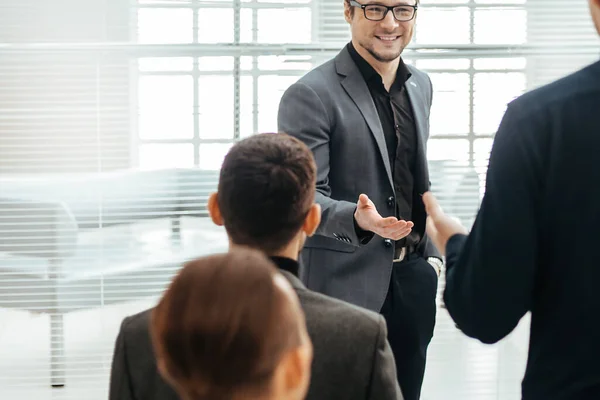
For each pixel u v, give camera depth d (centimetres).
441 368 430
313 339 182
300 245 206
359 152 344
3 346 418
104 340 418
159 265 417
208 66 410
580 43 420
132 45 406
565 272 198
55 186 410
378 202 346
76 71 405
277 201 196
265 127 415
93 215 413
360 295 341
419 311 350
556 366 202
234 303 115
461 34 418
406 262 352
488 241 197
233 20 409
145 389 181
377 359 183
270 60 412
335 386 182
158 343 120
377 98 353
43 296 414
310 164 202
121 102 409
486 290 198
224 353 113
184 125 412
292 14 410
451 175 425
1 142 407
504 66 420
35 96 406
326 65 356
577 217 195
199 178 415
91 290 416
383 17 339
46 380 420
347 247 342
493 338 205
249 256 122
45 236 412
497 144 199
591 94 194
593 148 193
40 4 400
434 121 422
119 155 412
